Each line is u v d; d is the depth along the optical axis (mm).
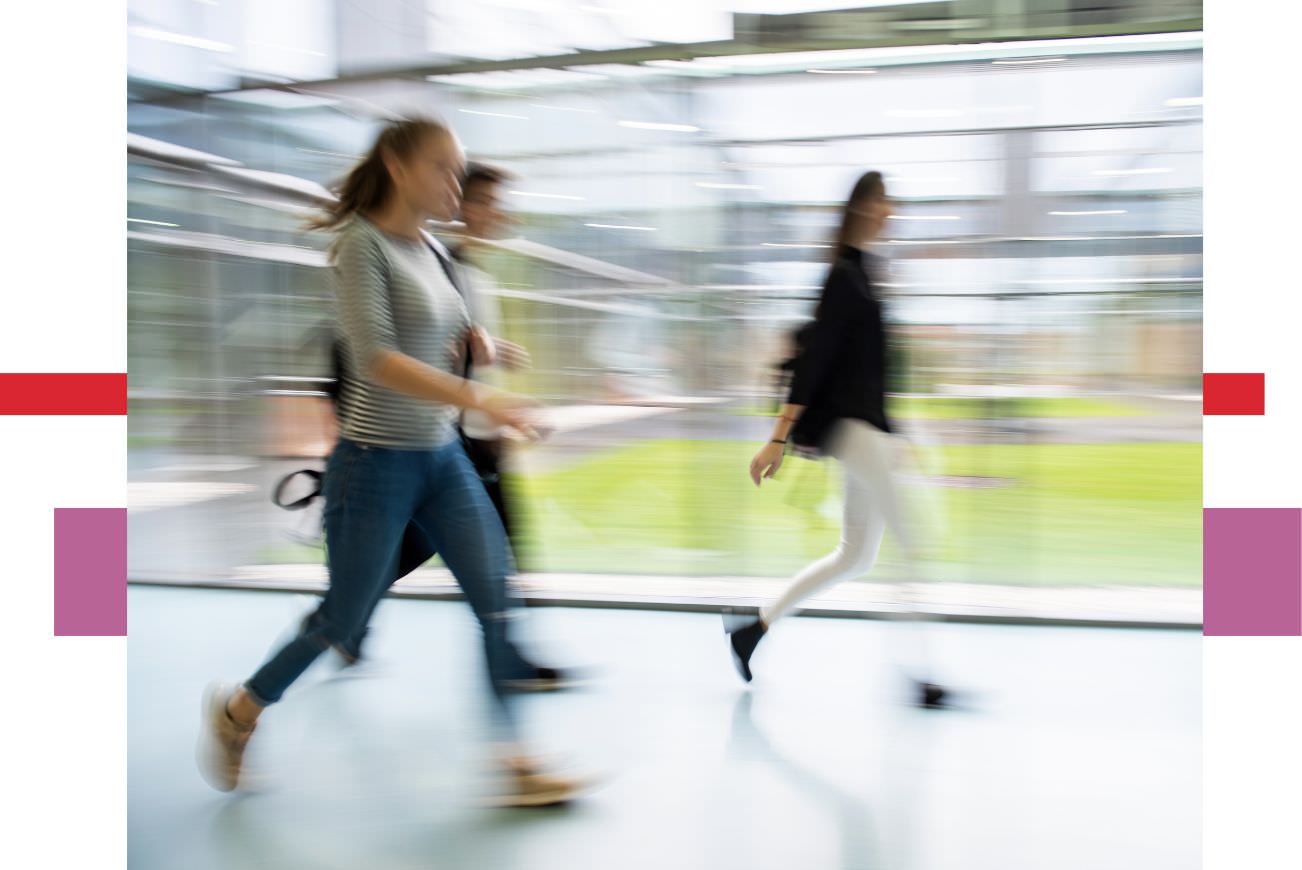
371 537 1948
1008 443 3242
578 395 3496
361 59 3580
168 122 3734
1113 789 2184
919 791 2184
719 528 3510
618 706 2719
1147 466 3182
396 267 1920
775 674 2945
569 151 3418
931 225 3199
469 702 2754
